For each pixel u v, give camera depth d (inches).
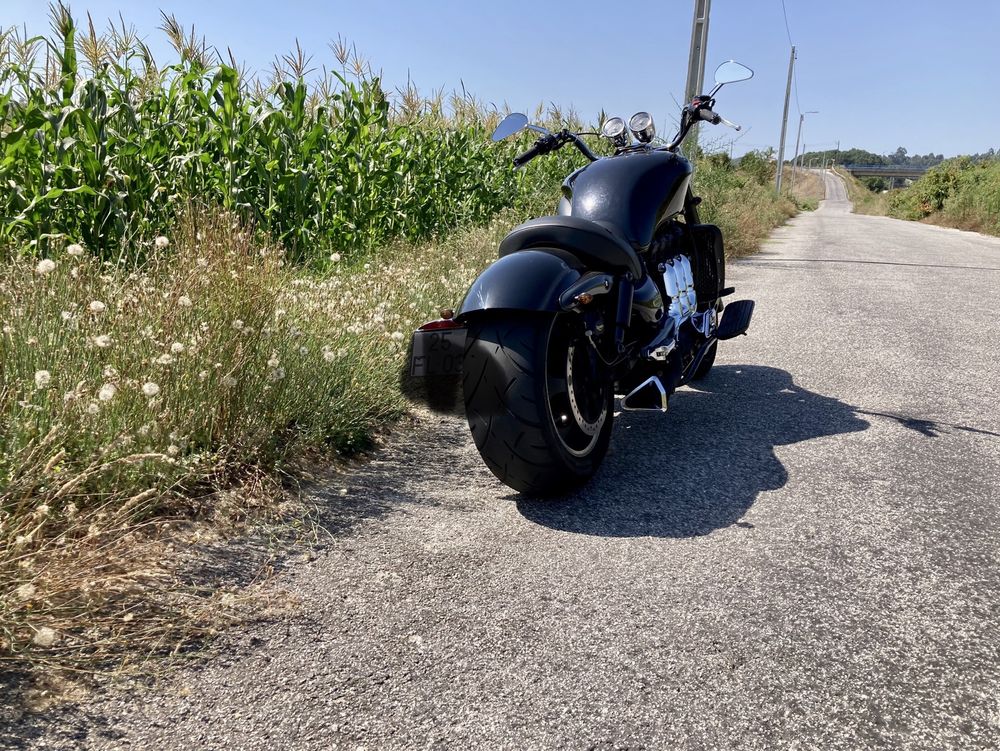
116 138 232.8
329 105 333.4
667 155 143.6
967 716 70.4
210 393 120.6
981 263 491.8
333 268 270.1
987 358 215.2
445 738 66.8
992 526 110.2
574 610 87.4
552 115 514.9
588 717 69.7
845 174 5885.8
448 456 138.7
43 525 88.1
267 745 65.6
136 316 128.2
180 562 94.3
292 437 130.8
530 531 108.0
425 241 366.0
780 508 116.0
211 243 158.1
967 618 86.5
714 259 170.1
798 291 348.2
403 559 99.0
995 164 1277.1
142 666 75.0
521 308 106.2
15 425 96.7
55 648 75.9
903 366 206.2
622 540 105.3
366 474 128.2
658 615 86.5
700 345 159.5
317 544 102.3
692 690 73.6
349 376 147.6
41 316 122.0
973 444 144.7
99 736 65.7
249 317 135.4
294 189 289.7
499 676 75.5
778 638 82.4
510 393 107.0
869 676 76.0
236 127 280.5
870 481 126.7
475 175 436.1
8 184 215.3
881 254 550.0
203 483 114.0
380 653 79.0
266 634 81.6
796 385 188.7
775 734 67.9
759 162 1712.6
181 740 65.9
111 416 107.4
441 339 114.4
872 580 94.7
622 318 124.6
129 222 228.4
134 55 260.2
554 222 119.9
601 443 124.8
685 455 139.6
